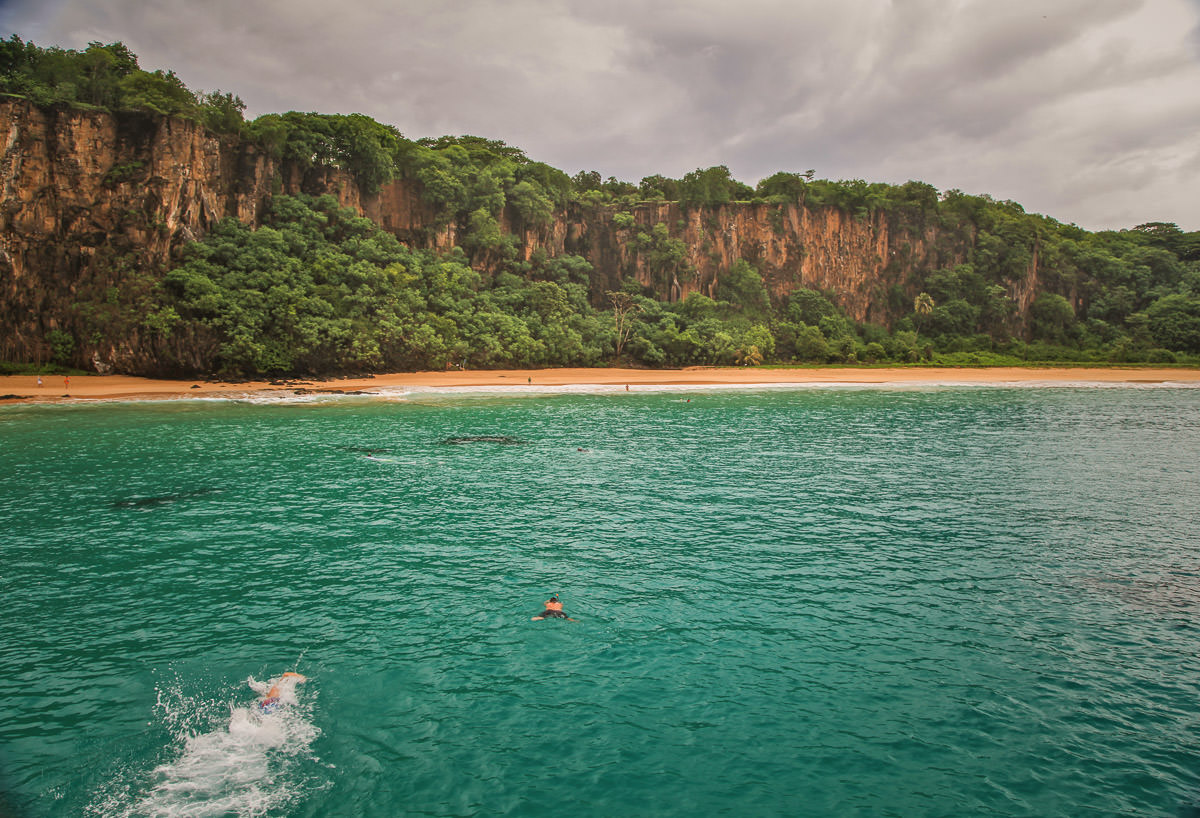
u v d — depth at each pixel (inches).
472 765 405.4
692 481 1179.9
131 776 391.5
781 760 412.2
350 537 840.9
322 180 3649.1
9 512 941.2
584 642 563.2
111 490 1072.2
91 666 516.4
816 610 631.8
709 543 829.8
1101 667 531.2
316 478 1175.0
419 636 570.9
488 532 868.6
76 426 1743.4
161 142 2874.0
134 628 581.6
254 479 1160.8
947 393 3041.3
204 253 2928.2
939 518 951.6
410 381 3097.9
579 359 4136.3
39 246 2721.5
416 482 1154.7
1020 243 5733.3
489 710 463.2
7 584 678.5
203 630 577.9
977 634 585.3
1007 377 3951.8
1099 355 5064.0
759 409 2346.2
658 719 454.9
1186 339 5093.5
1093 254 5925.2
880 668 525.0
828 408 2393.0
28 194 2684.5
